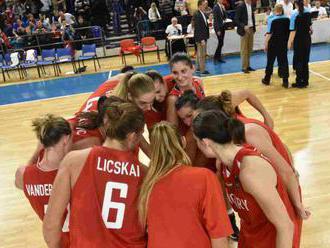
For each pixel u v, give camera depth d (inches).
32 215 158.2
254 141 72.6
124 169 65.1
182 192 62.2
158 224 63.6
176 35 423.5
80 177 64.5
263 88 295.7
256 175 62.1
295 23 272.8
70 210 66.3
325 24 434.0
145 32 501.0
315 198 147.6
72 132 76.7
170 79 107.7
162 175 63.2
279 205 62.4
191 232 62.8
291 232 63.7
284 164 73.3
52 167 72.9
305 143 194.7
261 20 433.7
